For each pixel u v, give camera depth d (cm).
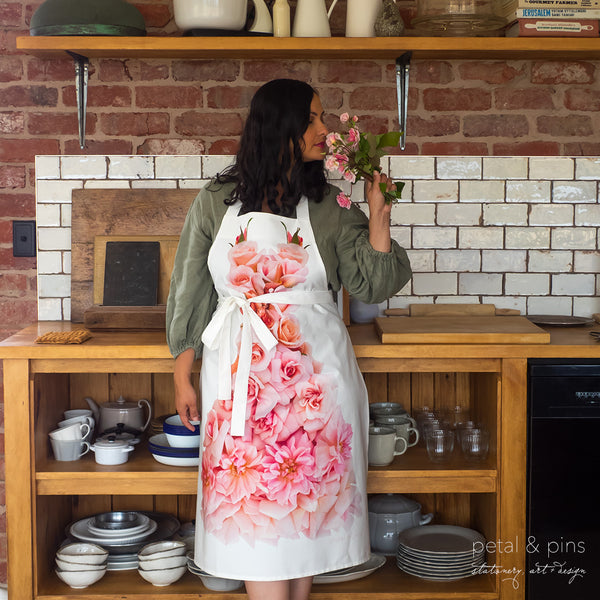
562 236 278
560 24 254
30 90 274
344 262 212
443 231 277
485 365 229
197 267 212
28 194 277
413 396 272
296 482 200
